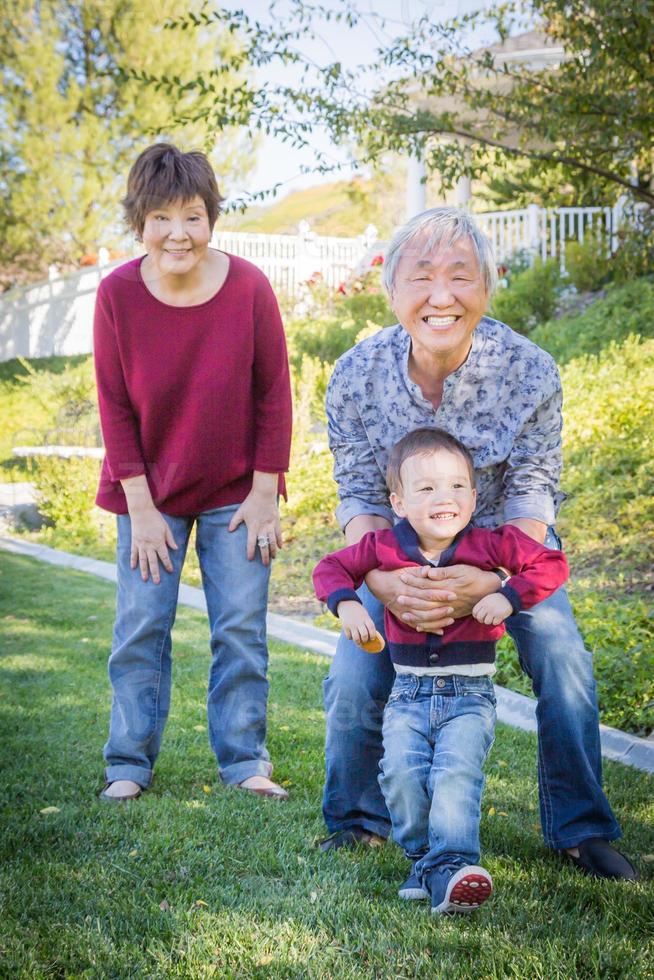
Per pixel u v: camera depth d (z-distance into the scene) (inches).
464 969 67.8
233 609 104.6
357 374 90.7
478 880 72.1
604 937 71.9
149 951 69.2
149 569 102.2
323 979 66.5
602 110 187.3
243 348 100.0
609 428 251.6
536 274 346.0
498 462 89.7
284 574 170.9
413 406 89.5
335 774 91.1
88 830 89.7
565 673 86.0
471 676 83.6
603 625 152.9
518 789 106.1
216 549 105.6
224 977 66.1
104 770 103.7
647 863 87.4
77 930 71.5
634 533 199.0
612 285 337.7
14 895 76.4
